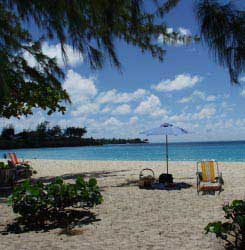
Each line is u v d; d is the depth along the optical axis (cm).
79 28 566
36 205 620
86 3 546
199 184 996
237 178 1219
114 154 5116
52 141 9744
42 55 1094
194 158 3369
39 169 1889
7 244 521
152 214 689
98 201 672
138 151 6125
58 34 577
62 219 662
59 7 536
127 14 579
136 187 1072
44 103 1212
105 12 556
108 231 570
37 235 564
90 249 479
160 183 1084
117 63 654
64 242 518
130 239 520
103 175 1470
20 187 634
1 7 675
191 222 610
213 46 278
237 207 447
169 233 544
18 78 1103
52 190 640
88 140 11962
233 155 3825
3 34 731
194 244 479
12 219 683
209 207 736
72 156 4809
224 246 458
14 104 1170
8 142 8138
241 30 271
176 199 848
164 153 4812
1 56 636
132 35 894
